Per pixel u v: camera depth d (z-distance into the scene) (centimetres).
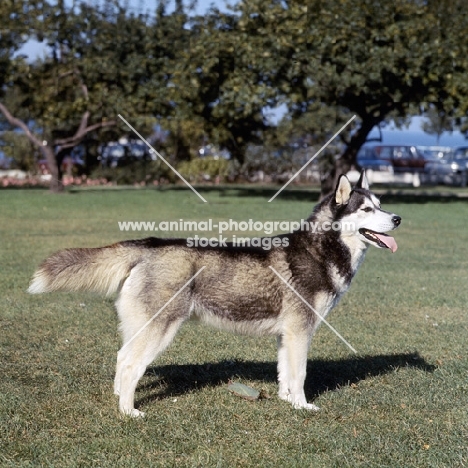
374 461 470
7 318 850
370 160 4084
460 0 2405
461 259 1372
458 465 465
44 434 504
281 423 537
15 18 2712
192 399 590
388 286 1097
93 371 651
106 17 2730
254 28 2425
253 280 567
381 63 2216
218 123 2808
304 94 2383
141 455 477
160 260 551
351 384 638
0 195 2698
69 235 1586
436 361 711
